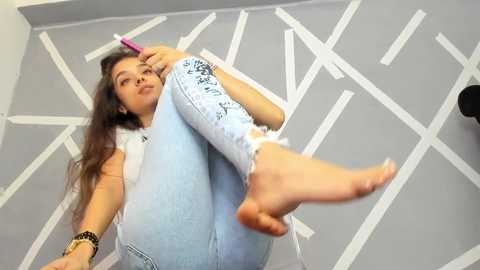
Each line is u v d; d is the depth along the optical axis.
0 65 1.37
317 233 1.11
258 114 0.86
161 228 0.72
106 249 1.17
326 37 1.32
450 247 1.07
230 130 0.68
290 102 1.25
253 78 1.30
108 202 0.96
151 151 0.78
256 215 0.61
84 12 1.46
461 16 1.29
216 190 0.79
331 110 1.23
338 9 1.35
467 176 1.12
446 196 1.11
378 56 1.27
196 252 0.73
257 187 0.64
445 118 1.18
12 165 1.30
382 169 0.58
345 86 1.25
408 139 1.17
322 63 1.29
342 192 0.58
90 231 0.89
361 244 1.09
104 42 1.43
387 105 1.21
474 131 1.16
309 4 1.38
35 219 1.22
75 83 1.38
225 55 1.35
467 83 1.21
